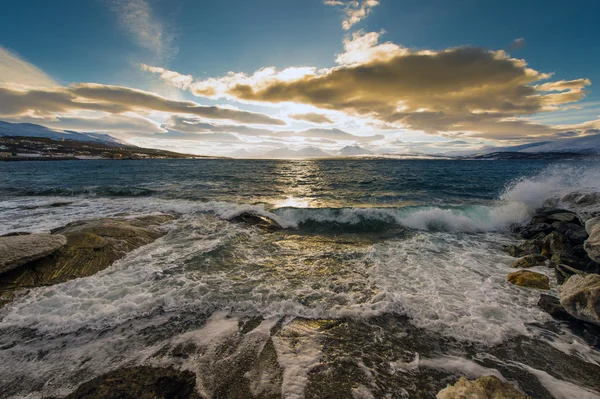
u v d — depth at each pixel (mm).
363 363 3793
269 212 12805
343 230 11031
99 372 3525
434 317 4898
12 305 5125
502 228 11492
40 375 3480
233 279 6383
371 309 5129
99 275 6453
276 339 4254
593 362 3838
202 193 19844
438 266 7309
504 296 5664
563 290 5098
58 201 15570
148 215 11703
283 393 3279
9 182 25734
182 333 4363
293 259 7770
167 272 6715
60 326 4504
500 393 2924
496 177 34031
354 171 48438
